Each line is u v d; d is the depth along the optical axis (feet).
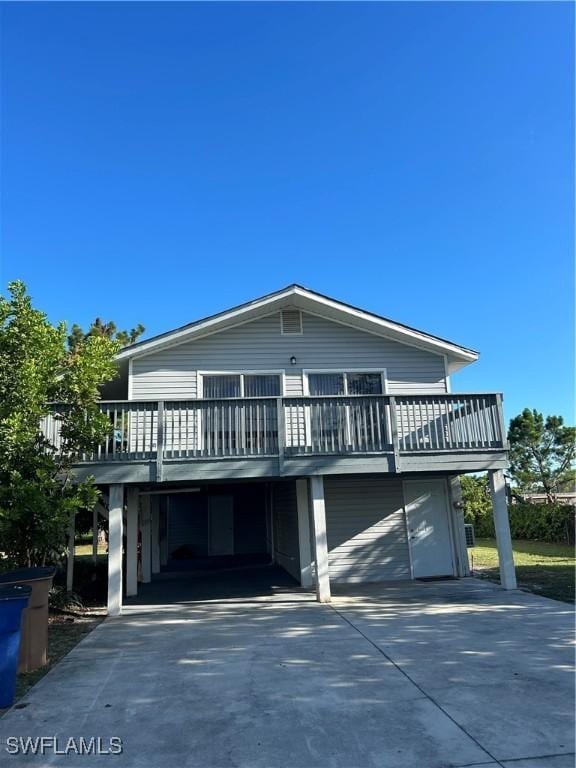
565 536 66.28
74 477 29.14
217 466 31.63
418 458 33.32
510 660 18.70
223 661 19.83
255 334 41.16
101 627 26.78
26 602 16.33
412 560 40.57
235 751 12.17
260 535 65.67
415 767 11.14
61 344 29.07
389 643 21.57
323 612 28.60
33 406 26.11
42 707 15.40
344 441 33.40
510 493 81.66
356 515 40.83
